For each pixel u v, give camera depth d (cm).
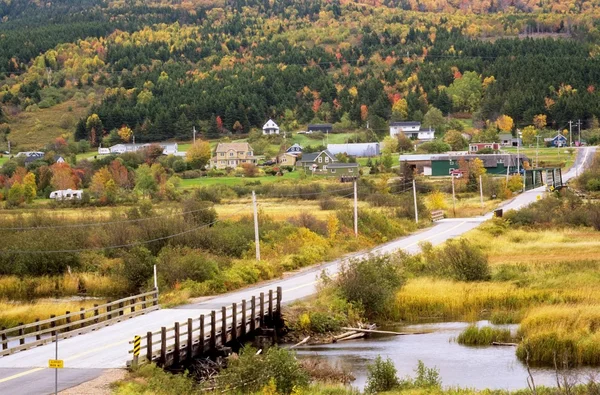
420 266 7356
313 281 7000
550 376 4078
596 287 6231
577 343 4409
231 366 3903
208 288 6556
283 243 8625
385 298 5938
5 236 8475
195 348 4353
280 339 5228
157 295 5725
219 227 9056
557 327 4781
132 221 8956
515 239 9650
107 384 3494
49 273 7950
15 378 3606
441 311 5953
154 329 4753
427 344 4972
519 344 4650
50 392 3347
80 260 8094
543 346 4438
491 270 7175
